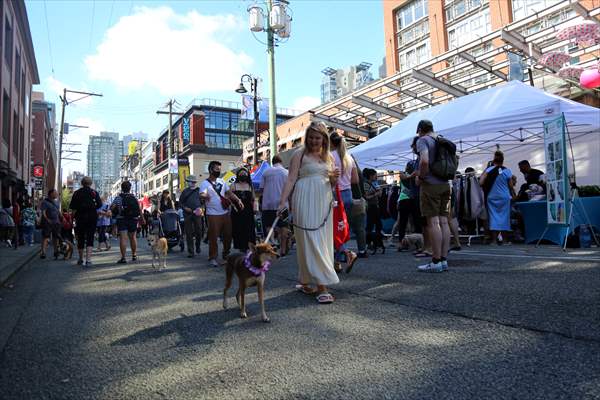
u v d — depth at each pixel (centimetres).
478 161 1424
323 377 235
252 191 759
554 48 1236
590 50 1161
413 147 555
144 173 8988
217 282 566
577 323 293
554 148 735
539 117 816
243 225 739
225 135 6066
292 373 243
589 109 794
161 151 7319
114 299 483
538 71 1455
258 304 421
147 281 605
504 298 375
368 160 1203
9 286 632
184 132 5947
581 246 752
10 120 2178
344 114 2038
